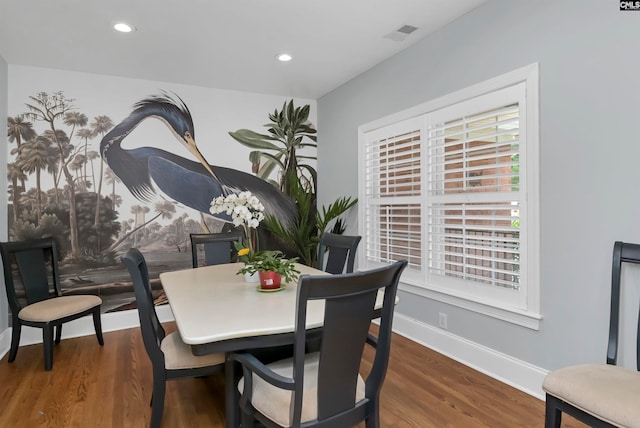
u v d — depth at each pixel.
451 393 2.31
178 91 4.05
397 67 3.33
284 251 4.56
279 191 4.56
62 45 3.04
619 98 1.85
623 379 1.48
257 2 2.44
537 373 2.25
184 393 2.38
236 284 2.38
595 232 1.96
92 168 3.68
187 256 4.08
